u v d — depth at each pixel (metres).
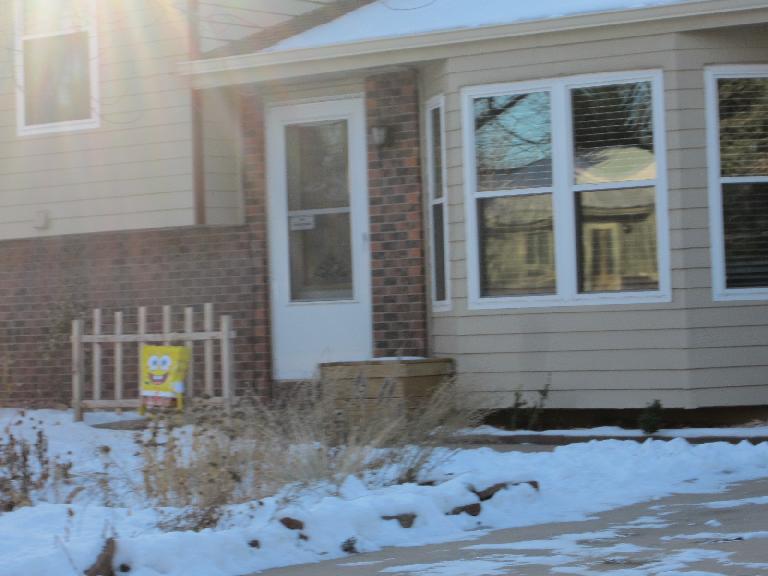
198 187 13.09
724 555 5.96
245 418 9.49
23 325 14.60
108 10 13.60
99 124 13.66
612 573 5.61
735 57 10.94
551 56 11.30
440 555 6.48
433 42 11.59
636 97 11.04
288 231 13.22
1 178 14.23
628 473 8.98
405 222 12.41
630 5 10.96
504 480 8.02
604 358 11.03
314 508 7.05
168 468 7.91
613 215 11.11
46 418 12.50
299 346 13.10
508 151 11.48
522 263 11.41
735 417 10.98
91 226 13.70
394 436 8.88
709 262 10.84
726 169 10.94
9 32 14.16
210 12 13.24
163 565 6.12
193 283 13.60
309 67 12.31
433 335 12.31
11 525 7.09
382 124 12.49
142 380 12.12
